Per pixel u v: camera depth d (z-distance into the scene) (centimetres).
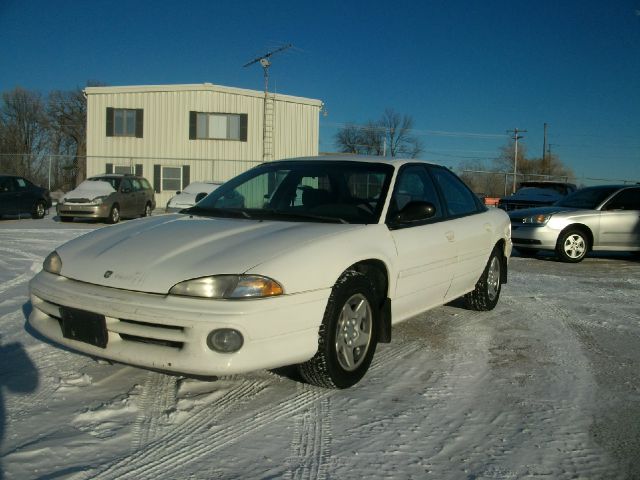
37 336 442
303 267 323
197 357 297
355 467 268
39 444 277
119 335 319
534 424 320
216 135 2700
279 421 314
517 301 642
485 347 462
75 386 350
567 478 264
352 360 362
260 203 443
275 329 307
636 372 410
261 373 384
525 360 432
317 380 350
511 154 5675
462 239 489
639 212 1029
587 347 469
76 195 1644
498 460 279
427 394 359
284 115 2778
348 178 434
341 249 349
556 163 5797
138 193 1859
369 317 373
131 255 337
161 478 253
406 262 407
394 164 447
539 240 1012
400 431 307
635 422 325
